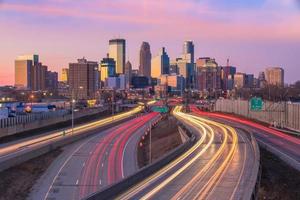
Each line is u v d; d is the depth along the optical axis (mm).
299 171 64250
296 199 50969
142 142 147000
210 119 193000
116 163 105750
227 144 98375
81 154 115875
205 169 64188
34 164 98375
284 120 137625
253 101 140000
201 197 45750
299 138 110312
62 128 175625
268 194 53531
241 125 155000
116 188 47719
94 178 89062
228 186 51062
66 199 73375
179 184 52938
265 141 103688
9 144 123188
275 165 70438
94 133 163250
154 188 50562
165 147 128375
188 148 92062
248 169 62875
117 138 152625
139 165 104938
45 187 81250
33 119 162500
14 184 81312
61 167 98438
